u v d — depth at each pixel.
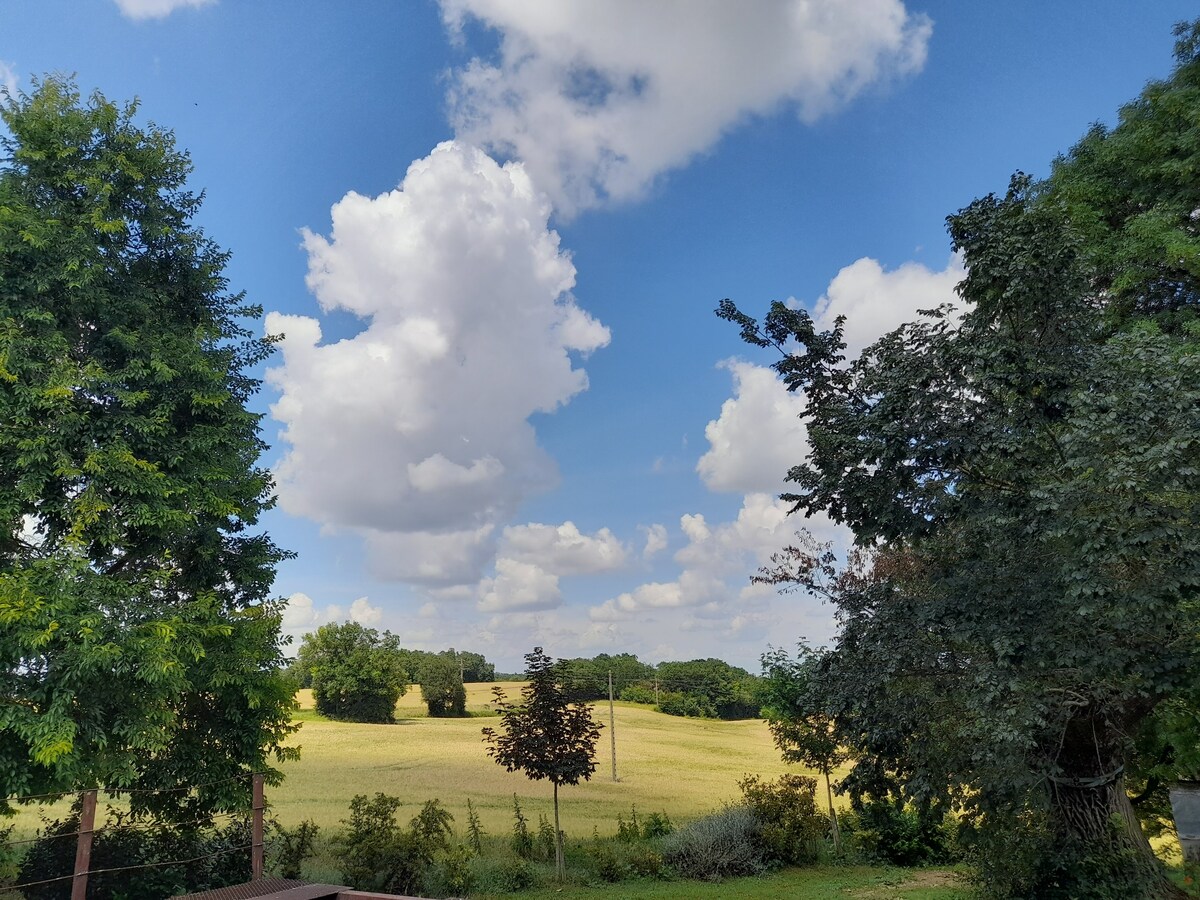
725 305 11.38
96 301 12.08
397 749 49.16
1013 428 8.80
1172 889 10.57
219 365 14.40
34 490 10.41
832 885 16.91
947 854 20.17
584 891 16.48
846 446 9.94
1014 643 8.22
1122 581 7.80
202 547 13.38
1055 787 11.18
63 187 12.45
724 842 19.42
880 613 10.66
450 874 16.00
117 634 10.34
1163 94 15.45
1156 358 7.96
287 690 14.07
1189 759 11.60
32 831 12.41
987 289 9.20
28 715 9.56
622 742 57.03
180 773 12.70
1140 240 13.80
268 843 14.66
